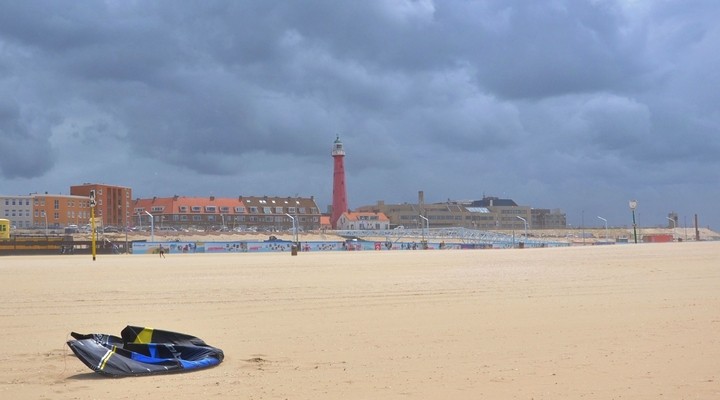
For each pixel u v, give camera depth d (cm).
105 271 4516
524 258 5856
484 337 1422
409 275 3556
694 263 4241
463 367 1123
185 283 3155
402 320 1720
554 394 927
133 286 2994
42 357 1296
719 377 1009
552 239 19550
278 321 1744
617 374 1041
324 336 1488
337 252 11294
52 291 2755
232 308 2050
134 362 1143
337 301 2209
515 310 1875
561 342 1341
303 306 2078
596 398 902
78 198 19550
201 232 17175
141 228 17800
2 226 11775
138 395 978
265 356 1268
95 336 1248
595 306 1933
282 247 13075
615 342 1325
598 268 3888
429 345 1345
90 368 1120
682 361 1130
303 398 941
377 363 1177
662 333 1422
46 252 11094
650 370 1065
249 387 1016
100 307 2122
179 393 985
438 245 15588
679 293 2283
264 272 4100
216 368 1163
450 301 2150
